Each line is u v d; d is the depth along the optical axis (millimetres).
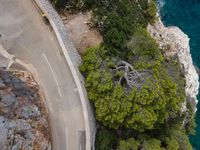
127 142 35656
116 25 37531
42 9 35031
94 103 34781
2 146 28281
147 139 36906
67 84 35156
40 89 34625
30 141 30516
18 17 34875
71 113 35031
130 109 33625
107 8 38781
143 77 34500
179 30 51500
